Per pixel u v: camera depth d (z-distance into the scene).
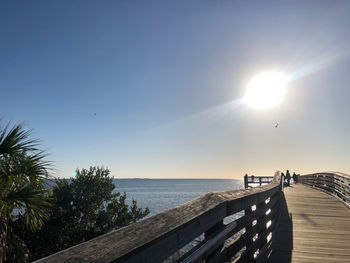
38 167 5.59
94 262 1.06
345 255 5.25
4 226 5.36
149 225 1.52
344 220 8.45
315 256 5.18
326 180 17.23
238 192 3.33
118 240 1.27
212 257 2.44
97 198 13.50
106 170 14.27
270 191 5.70
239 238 3.36
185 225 1.78
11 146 5.13
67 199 12.48
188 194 149.38
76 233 12.22
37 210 5.60
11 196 5.15
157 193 161.88
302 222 8.17
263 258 4.71
